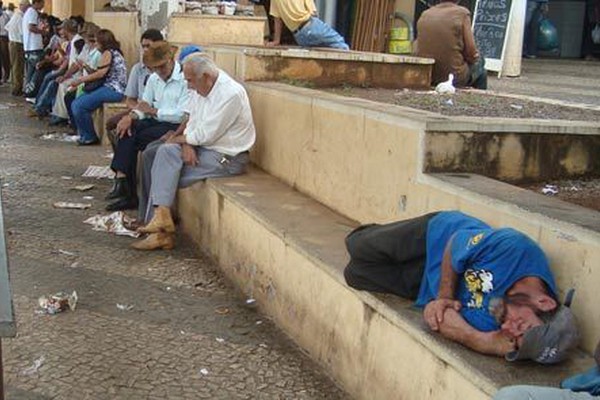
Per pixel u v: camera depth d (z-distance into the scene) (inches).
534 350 101.0
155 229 212.7
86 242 217.2
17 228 225.9
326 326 145.0
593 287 104.9
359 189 168.1
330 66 257.6
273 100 217.5
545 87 335.9
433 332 112.0
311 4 326.6
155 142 231.0
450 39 273.3
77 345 151.6
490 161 146.9
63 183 284.8
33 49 529.0
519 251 106.7
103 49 370.9
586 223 108.8
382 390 125.6
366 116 164.1
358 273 129.4
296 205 184.7
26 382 135.8
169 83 252.4
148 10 382.0
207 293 185.2
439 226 121.9
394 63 266.1
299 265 154.9
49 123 432.1
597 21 585.3
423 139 142.3
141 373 141.9
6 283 83.7
